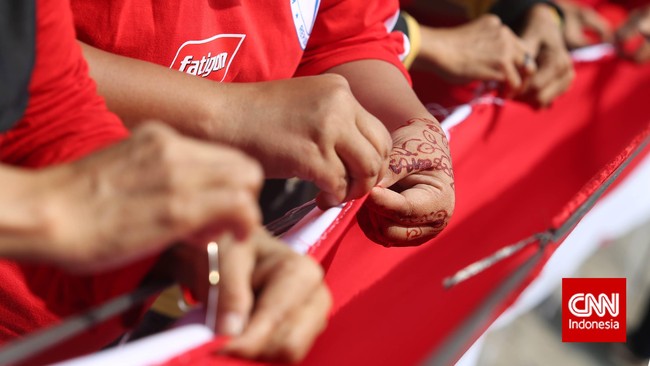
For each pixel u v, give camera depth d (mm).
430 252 1213
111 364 534
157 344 556
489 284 1201
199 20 934
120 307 578
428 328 1166
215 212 500
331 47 1188
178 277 612
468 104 1427
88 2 841
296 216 889
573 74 1675
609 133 1969
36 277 660
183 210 493
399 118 1062
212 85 839
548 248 960
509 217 1516
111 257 496
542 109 1611
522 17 1708
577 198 968
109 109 806
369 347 1031
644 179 2223
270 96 830
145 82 815
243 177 507
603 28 2016
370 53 1181
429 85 1534
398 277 1117
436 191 938
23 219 477
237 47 1003
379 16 1230
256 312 576
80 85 664
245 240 523
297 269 592
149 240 496
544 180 1671
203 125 819
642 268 3014
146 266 614
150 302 700
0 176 492
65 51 639
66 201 490
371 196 869
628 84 2039
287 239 807
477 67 1516
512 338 2521
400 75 1173
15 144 632
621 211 2193
